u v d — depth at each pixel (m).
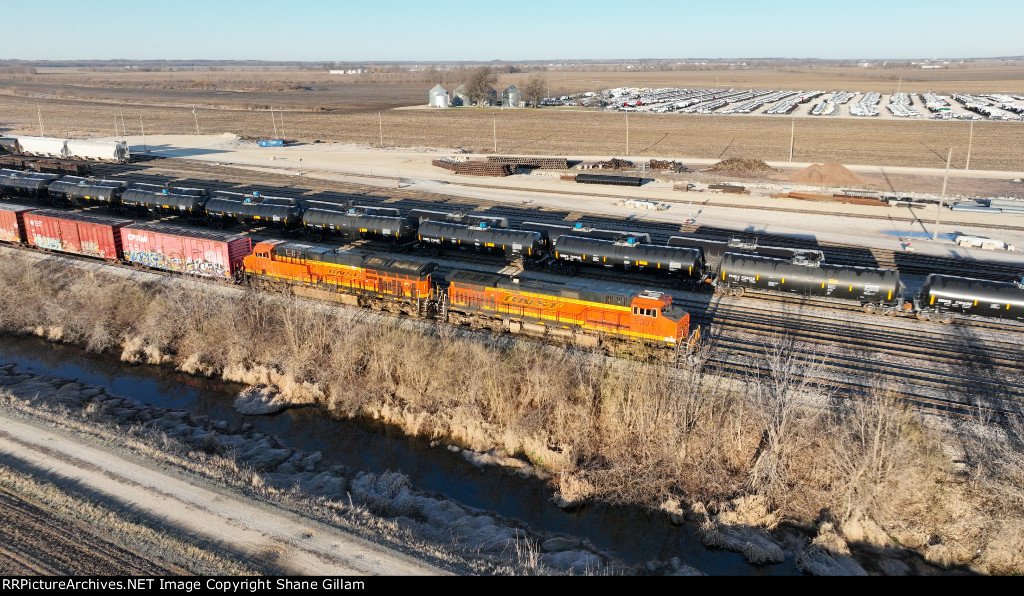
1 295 54.53
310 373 44.12
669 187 97.62
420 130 163.38
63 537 27.39
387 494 33.44
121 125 169.62
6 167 108.56
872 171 108.94
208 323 49.22
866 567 28.31
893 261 62.78
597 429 37.28
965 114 181.25
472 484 35.00
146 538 27.39
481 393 40.19
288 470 35.38
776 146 135.75
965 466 31.98
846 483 31.22
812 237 71.19
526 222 73.06
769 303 53.12
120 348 49.81
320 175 108.00
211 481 31.78
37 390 42.75
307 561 26.48
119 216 82.56
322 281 53.28
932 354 43.91
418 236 65.38
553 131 159.75
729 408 36.53
